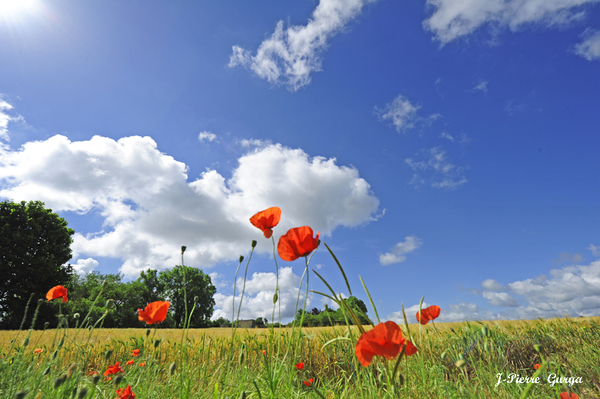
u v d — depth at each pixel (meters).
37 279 26.86
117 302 37.69
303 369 3.57
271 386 1.93
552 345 3.92
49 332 5.23
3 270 25.47
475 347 3.45
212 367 3.34
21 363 2.35
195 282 47.00
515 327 4.93
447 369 3.08
